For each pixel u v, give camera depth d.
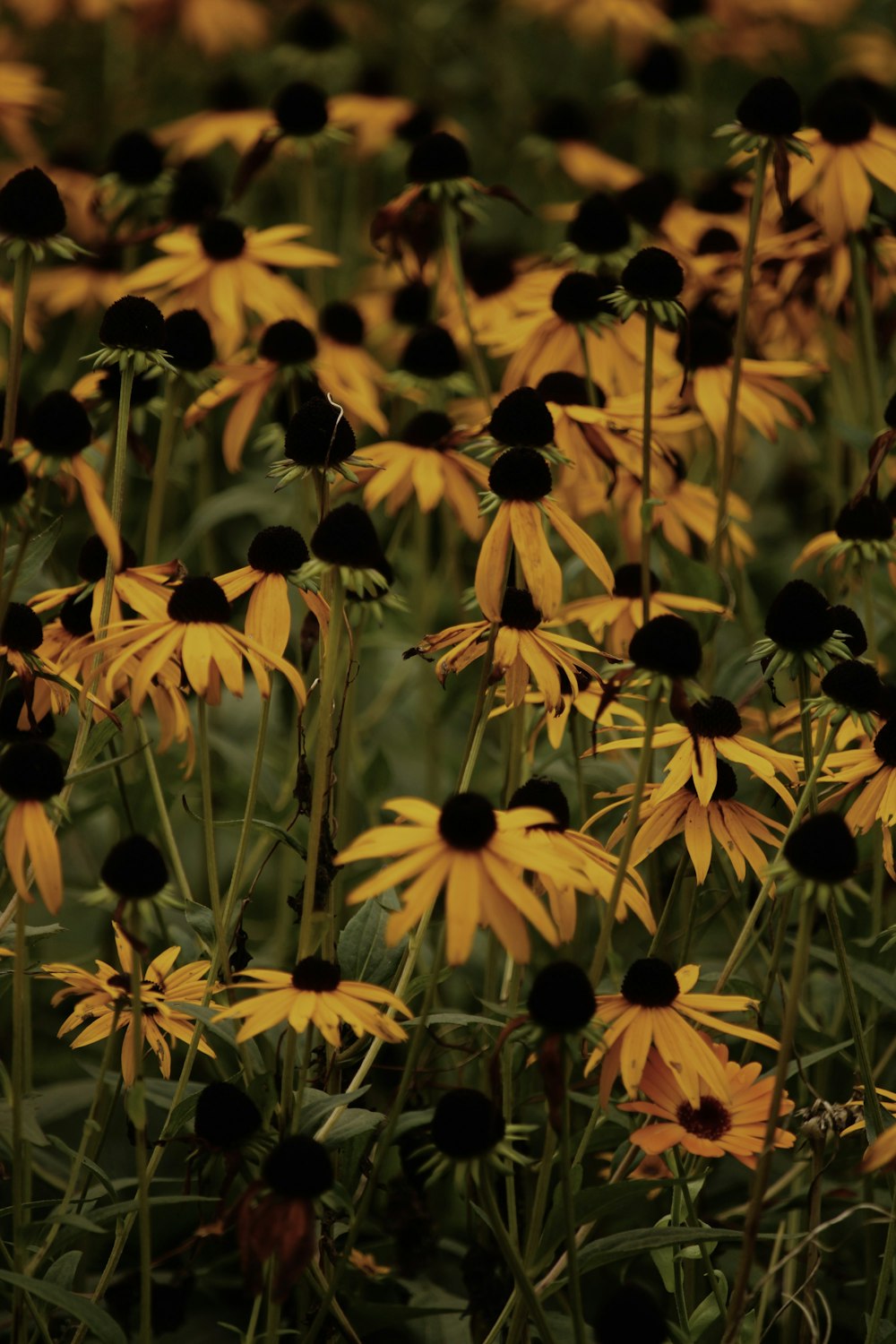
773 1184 2.19
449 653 2.09
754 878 2.20
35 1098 2.16
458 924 1.93
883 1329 2.06
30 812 1.97
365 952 2.06
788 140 2.24
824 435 2.99
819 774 2.07
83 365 3.12
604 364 2.35
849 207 2.35
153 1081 2.11
